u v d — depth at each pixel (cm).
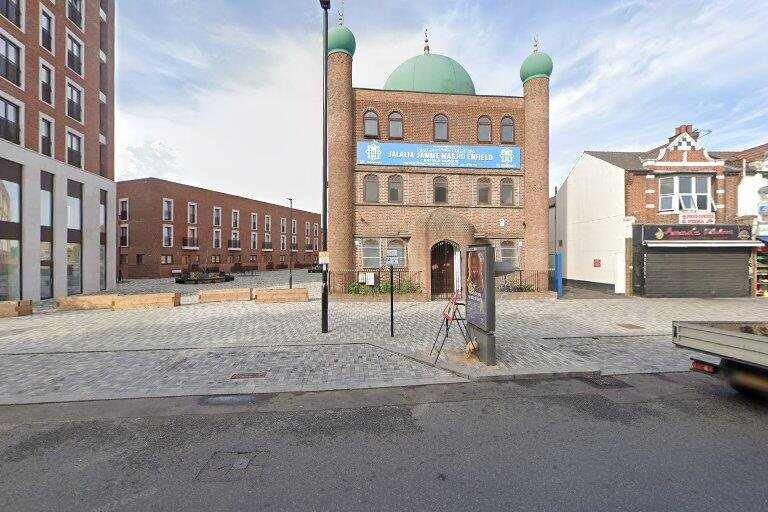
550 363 755
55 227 1956
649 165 1934
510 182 2062
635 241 1900
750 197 1914
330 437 461
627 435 461
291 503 335
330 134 1906
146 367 742
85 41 2236
